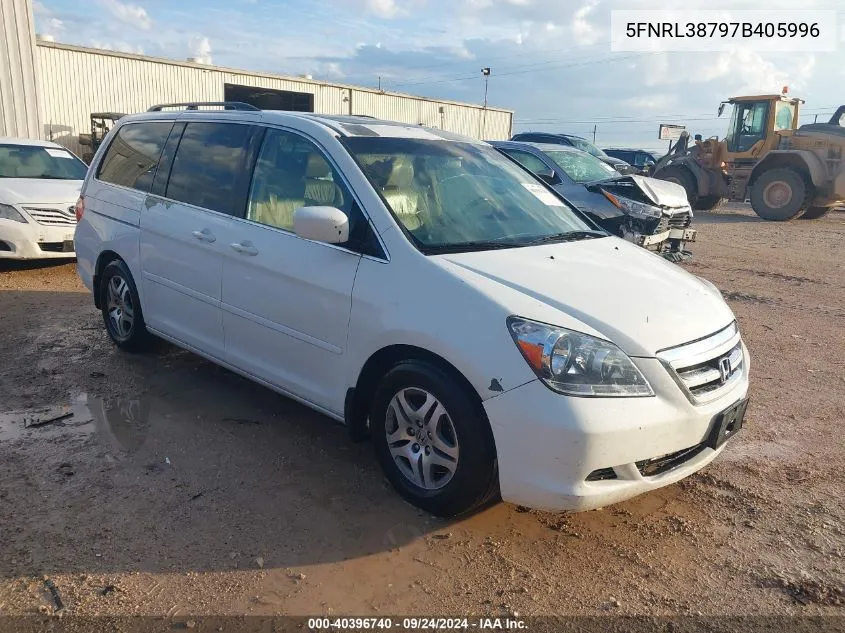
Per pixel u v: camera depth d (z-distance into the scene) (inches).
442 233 140.4
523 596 109.4
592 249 152.1
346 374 137.6
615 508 136.6
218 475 141.9
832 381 213.5
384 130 164.7
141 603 103.5
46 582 106.8
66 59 820.0
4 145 359.9
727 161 746.2
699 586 113.7
